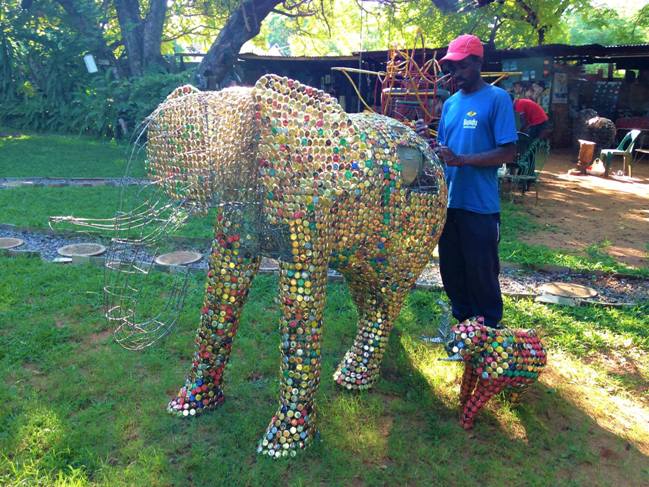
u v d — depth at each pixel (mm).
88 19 18000
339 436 2986
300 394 2797
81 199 8398
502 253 6297
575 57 18219
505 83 17203
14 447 2795
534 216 8445
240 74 18281
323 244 2652
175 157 2494
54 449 2768
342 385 3420
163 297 4695
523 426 3170
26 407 3125
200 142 2410
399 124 3176
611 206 9273
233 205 2617
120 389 3342
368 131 2857
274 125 2422
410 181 2992
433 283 5211
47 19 18344
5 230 6746
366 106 4879
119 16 17531
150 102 15703
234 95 2428
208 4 19797
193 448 2840
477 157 3217
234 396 3326
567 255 6281
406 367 3740
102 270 5285
